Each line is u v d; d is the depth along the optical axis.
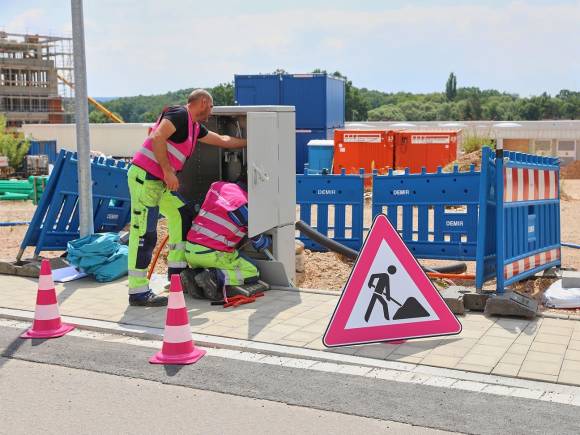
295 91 27.58
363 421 4.48
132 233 7.36
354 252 9.50
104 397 4.94
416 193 9.95
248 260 7.93
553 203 8.53
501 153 7.00
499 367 5.37
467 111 149.62
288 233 8.35
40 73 123.44
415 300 6.04
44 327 6.45
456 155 24.62
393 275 6.00
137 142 41.88
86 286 8.34
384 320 5.98
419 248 9.98
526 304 6.77
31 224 9.28
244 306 7.27
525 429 4.33
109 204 10.04
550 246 8.47
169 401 4.86
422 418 4.51
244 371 5.44
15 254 11.19
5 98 118.62
